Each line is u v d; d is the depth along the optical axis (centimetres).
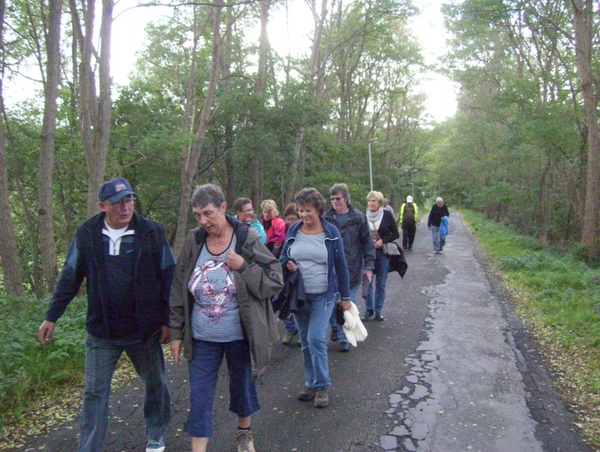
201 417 315
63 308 319
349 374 514
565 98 1789
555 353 599
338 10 2417
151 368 334
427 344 627
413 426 395
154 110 1752
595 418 415
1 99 1248
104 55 850
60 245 1753
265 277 322
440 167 6028
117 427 389
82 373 487
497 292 1003
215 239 325
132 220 319
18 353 470
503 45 2273
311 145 2297
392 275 1217
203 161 2039
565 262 1423
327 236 438
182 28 1741
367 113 4034
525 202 2245
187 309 320
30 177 1641
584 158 1788
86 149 861
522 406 437
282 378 504
